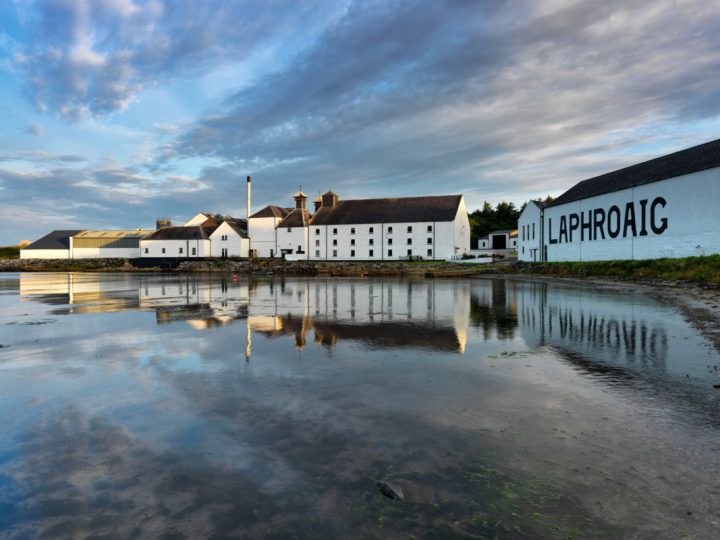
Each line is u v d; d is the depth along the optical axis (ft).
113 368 29.07
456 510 12.64
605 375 26.18
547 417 19.65
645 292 80.89
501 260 231.71
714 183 106.01
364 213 270.87
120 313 58.34
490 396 22.74
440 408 21.08
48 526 12.15
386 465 15.40
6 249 448.65
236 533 11.73
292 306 65.67
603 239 146.20
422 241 253.03
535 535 11.41
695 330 40.04
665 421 18.90
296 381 25.85
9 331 43.96
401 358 31.60
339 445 17.10
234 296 84.17
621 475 14.38
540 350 33.65
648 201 126.21
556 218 175.63
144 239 303.07
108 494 13.80
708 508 12.44
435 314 55.31
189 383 25.57
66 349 35.09
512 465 15.24
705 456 15.61
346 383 25.36
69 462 15.92
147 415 20.51
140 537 11.57
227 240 291.99
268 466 15.49
